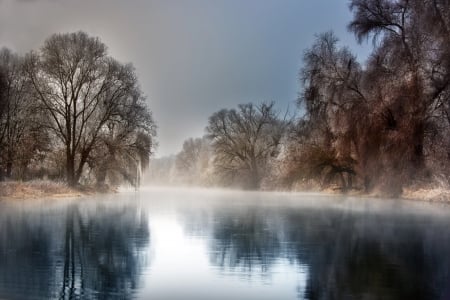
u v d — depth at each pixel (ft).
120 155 153.07
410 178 106.83
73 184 141.18
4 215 65.41
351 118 122.01
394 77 108.88
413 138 100.78
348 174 148.87
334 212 74.28
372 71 115.34
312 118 136.87
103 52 141.90
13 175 140.05
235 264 31.65
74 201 107.76
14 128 140.05
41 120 139.23
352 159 132.67
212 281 26.94
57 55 134.72
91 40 139.64
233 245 39.55
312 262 32.14
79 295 23.91
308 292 24.50
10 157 137.28
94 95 142.92
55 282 26.43
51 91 137.59
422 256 33.96
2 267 30.01
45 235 44.65
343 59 132.87
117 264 31.45
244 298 23.58
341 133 126.62
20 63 140.15
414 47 104.32
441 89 97.45
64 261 32.12
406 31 109.91
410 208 80.33
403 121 102.83
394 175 109.91
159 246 38.81
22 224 53.78
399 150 103.24
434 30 97.04
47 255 34.24
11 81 139.44
